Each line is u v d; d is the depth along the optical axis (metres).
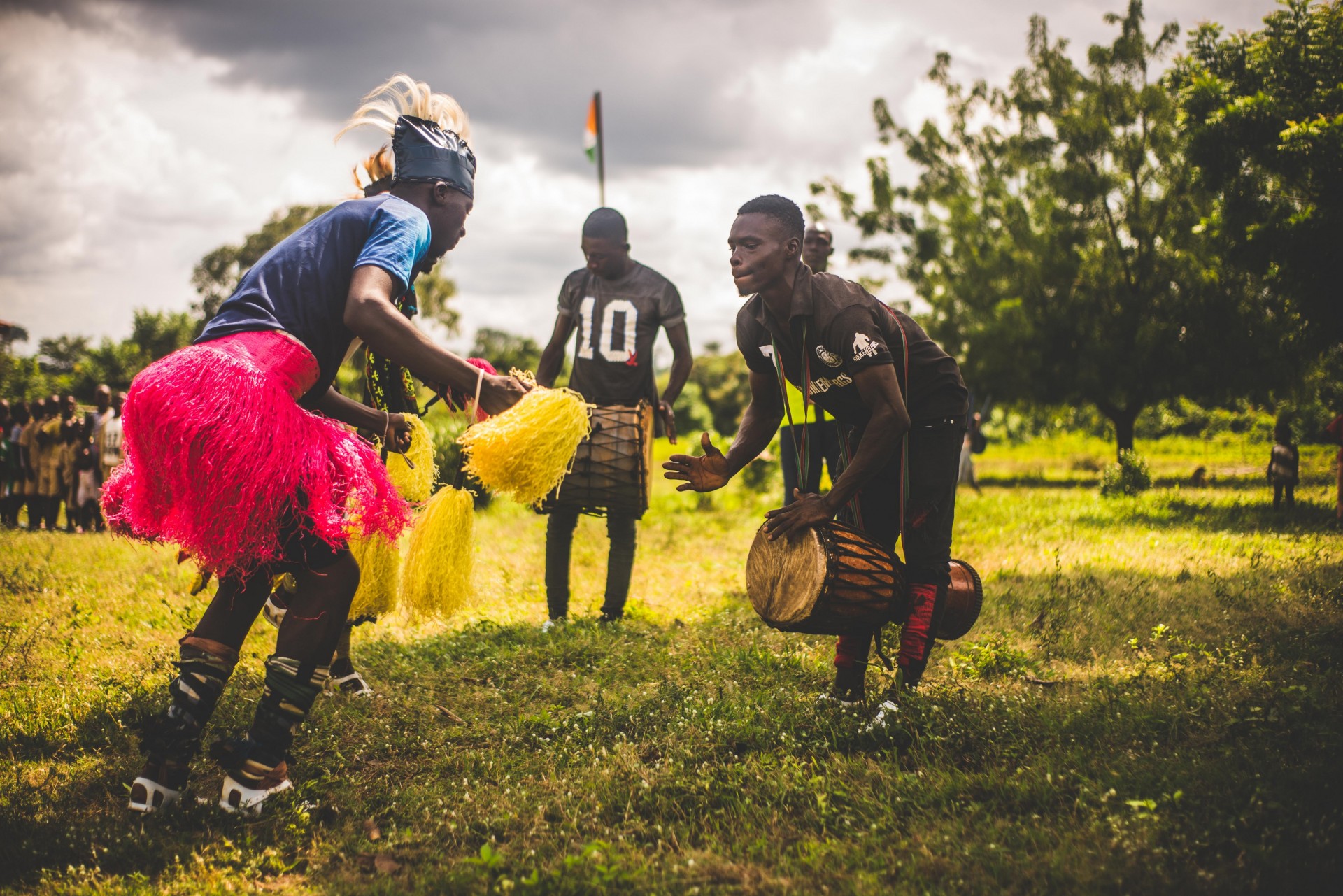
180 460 2.81
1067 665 4.63
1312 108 12.51
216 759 3.13
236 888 2.65
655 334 6.39
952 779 3.13
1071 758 3.19
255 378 2.92
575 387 6.39
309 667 3.16
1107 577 6.86
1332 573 6.45
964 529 10.09
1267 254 12.81
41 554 9.05
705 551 9.71
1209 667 4.21
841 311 3.64
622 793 3.17
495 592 7.23
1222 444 32.12
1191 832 2.64
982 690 4.13
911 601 3.90
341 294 3.20
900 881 2.55
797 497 3.79
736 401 64.56
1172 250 21.61
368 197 3.76
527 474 3.13
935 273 24.19
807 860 2.67
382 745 3.70
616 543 6.18
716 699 4.06
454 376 3.11
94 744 3.73
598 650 5.08
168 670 4.65
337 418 3.80
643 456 6.02
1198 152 13.18
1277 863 2.44
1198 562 7.38
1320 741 3.19
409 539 3.73
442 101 3.71
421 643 5.39
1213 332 20.98
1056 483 21.92
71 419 13.80
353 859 2.85
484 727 3.88
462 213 3.66
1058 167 22.28
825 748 3.47
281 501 2.92
